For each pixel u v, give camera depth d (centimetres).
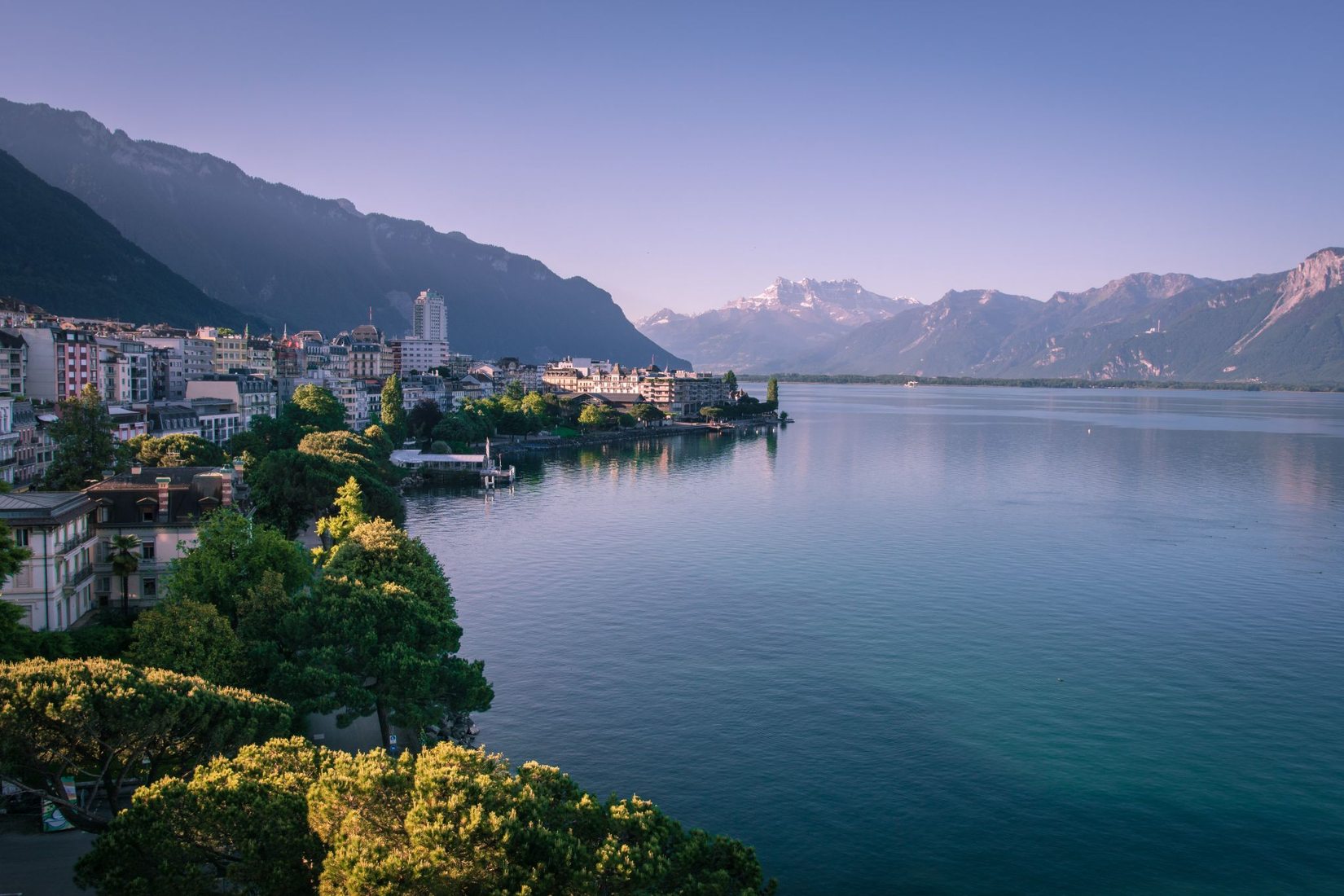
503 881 6144
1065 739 13350
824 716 13962
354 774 6925
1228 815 11500
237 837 6600
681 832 7531
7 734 7275
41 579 12781
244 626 11856
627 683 15050
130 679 7825
